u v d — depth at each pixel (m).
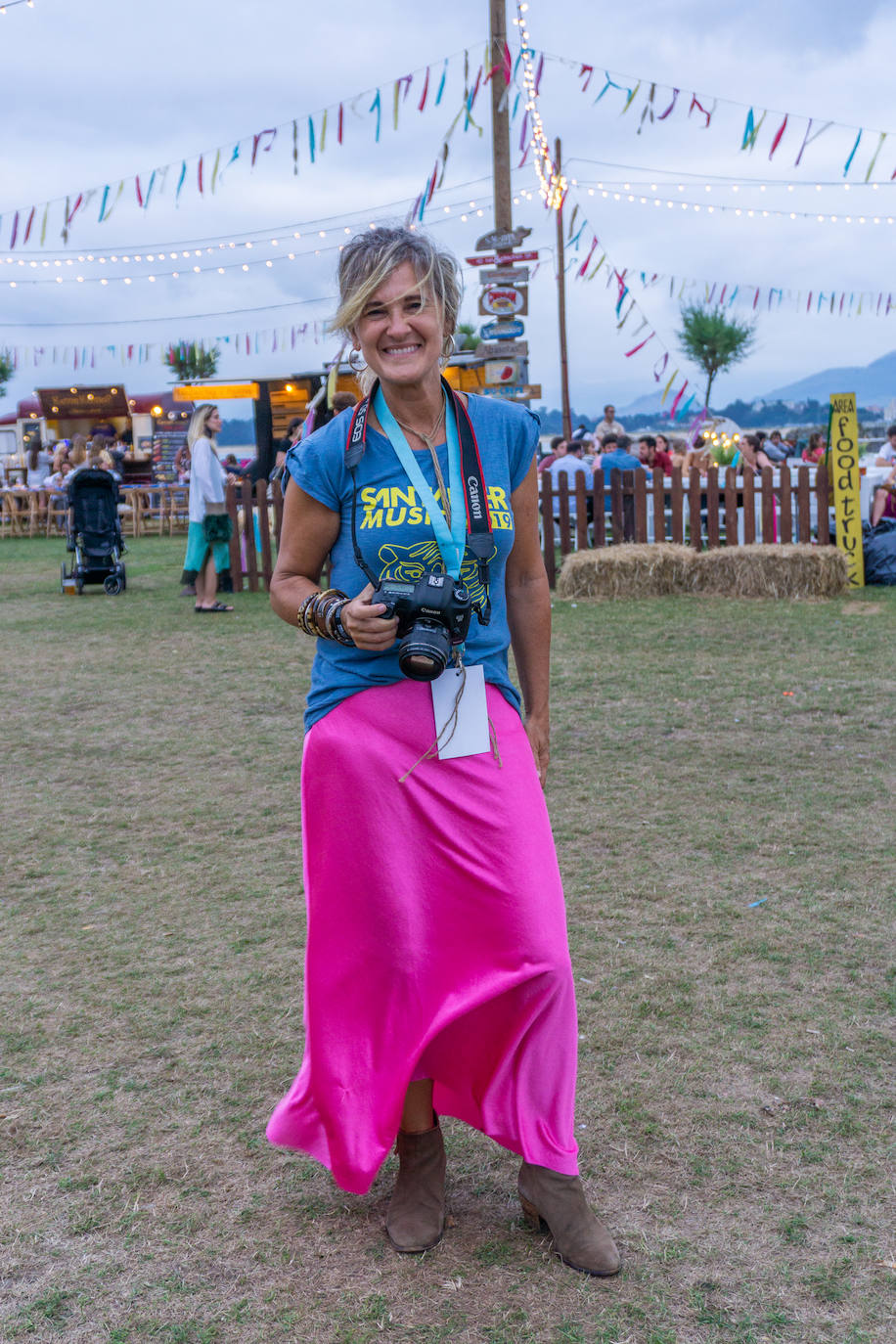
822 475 10.70
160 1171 2.33
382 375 1.95
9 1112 2.54
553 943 1.98
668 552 10.10
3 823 4.63
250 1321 1.90
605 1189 2.21
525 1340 1.83
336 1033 2.06
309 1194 2.25
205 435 9.87
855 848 3.97
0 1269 2.04
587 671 7.03
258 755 5.54
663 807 4.49
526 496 2.14
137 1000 3.06
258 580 11.37
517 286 12.90
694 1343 1.81
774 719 5.77
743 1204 2.15
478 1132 2.47
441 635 1.91
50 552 17.69
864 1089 2.52
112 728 6.16
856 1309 1.87
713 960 3.17
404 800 1.99
